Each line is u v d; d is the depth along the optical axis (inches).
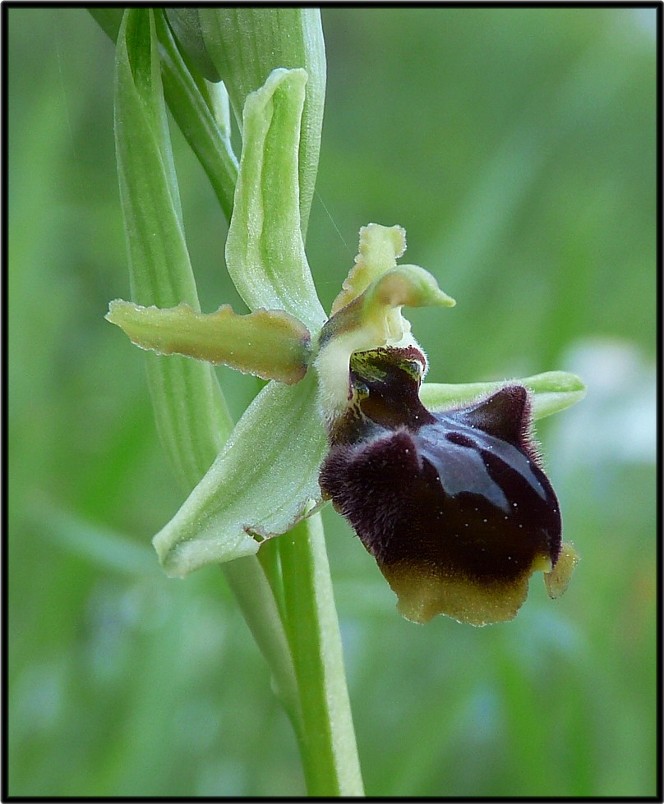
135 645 5.2
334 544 5.9
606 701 5.2
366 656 5.4
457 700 5.0
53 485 5.6
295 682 4.1
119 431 5.3
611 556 5.6
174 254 4.1
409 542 3.6
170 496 5.9
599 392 5.9
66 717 5.2
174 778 5.2
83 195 6.7
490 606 3.6
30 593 5.4
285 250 3.9
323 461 3.8
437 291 3.7
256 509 3.7
